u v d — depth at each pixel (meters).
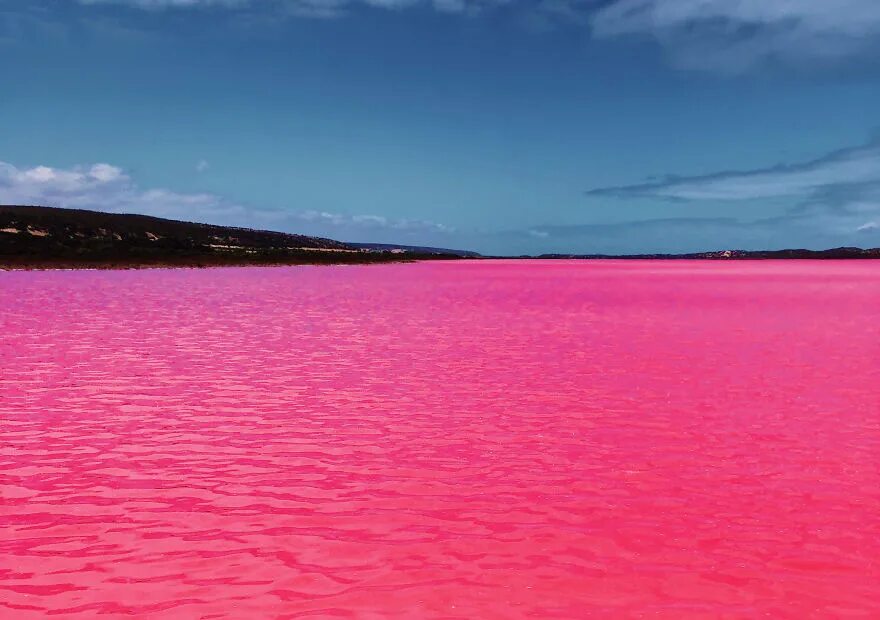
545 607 4.19
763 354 13.41
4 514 5.64
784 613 4.14
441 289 35.03
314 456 7.17
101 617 4.08
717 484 6.33
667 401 9.53
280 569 4.69
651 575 4.61
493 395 9.95
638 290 34.31
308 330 17.22
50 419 8.55
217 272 52.53
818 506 5.80
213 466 6.85
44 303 23.11
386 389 10.38
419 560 4.82
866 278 48.72
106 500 5.94
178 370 11.74
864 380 10.82
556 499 5.98
